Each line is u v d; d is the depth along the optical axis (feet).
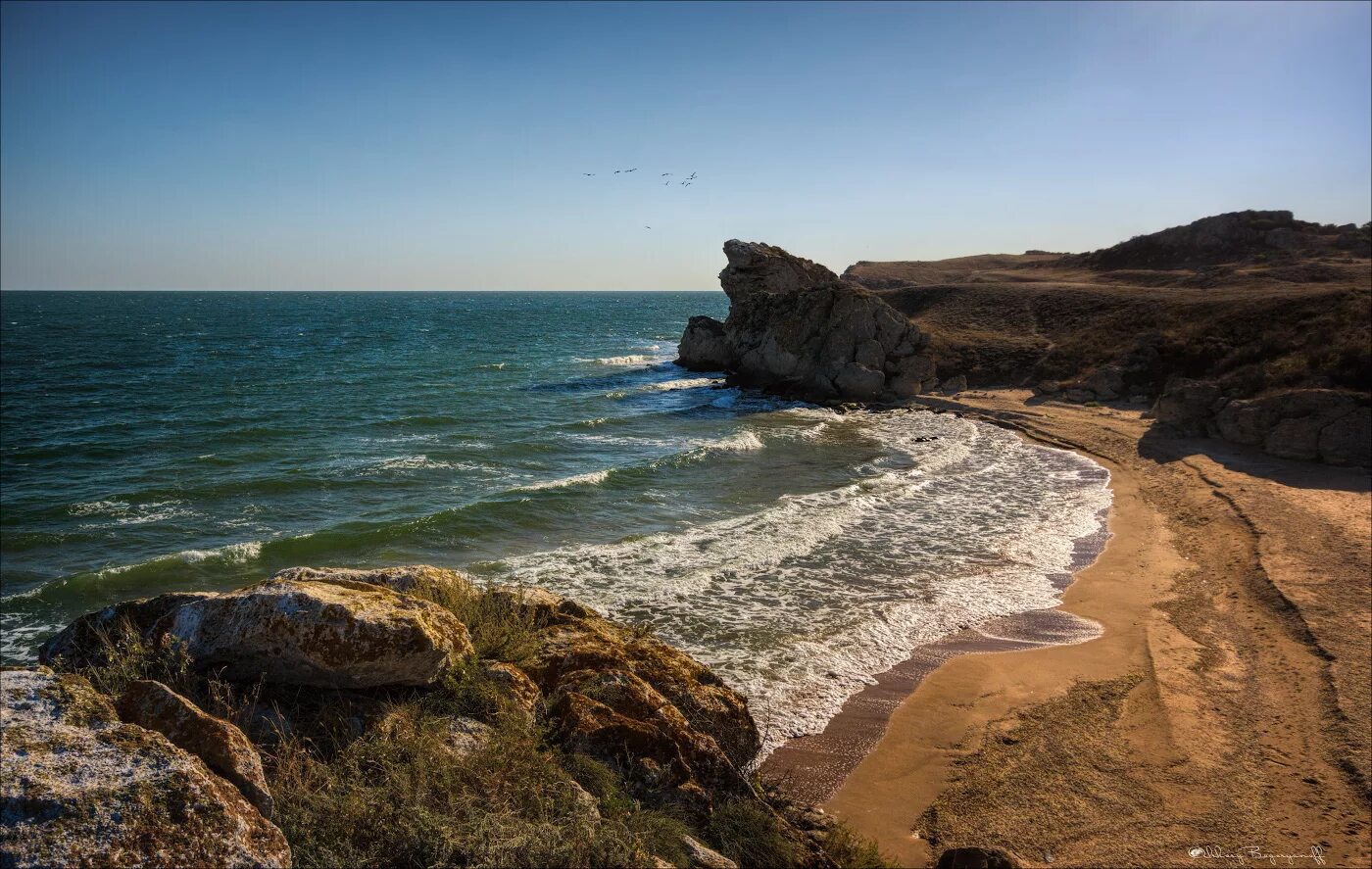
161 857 10.18
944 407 137.59
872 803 28.89
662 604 47.57
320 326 343.26
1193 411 100.48
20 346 228.02
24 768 10.43
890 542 60.75
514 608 24.53
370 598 18.26
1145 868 25.18
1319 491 70.64
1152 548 59.77
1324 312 123.54
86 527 64.03
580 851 14.30
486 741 17.03
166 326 334.44
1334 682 36.27
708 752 20.57
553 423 114.42
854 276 332.39
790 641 42.83
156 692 13.84
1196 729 33.81
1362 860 25.29
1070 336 166.71
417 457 89.61
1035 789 29.78
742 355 172.76
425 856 13.47
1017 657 41.32
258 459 88.22
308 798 13.82
